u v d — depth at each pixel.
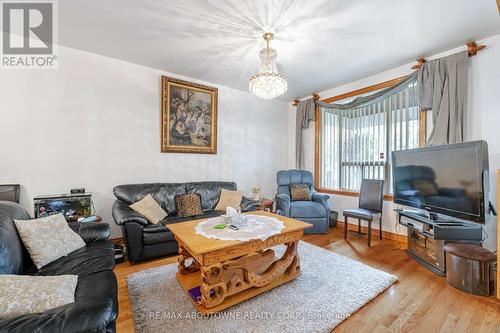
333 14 2.14
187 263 2.39
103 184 3.07
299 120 4.77
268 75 2.36
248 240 1.78
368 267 2.37
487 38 2.53
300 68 3.35
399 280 2.15
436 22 2.26
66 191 2.84
